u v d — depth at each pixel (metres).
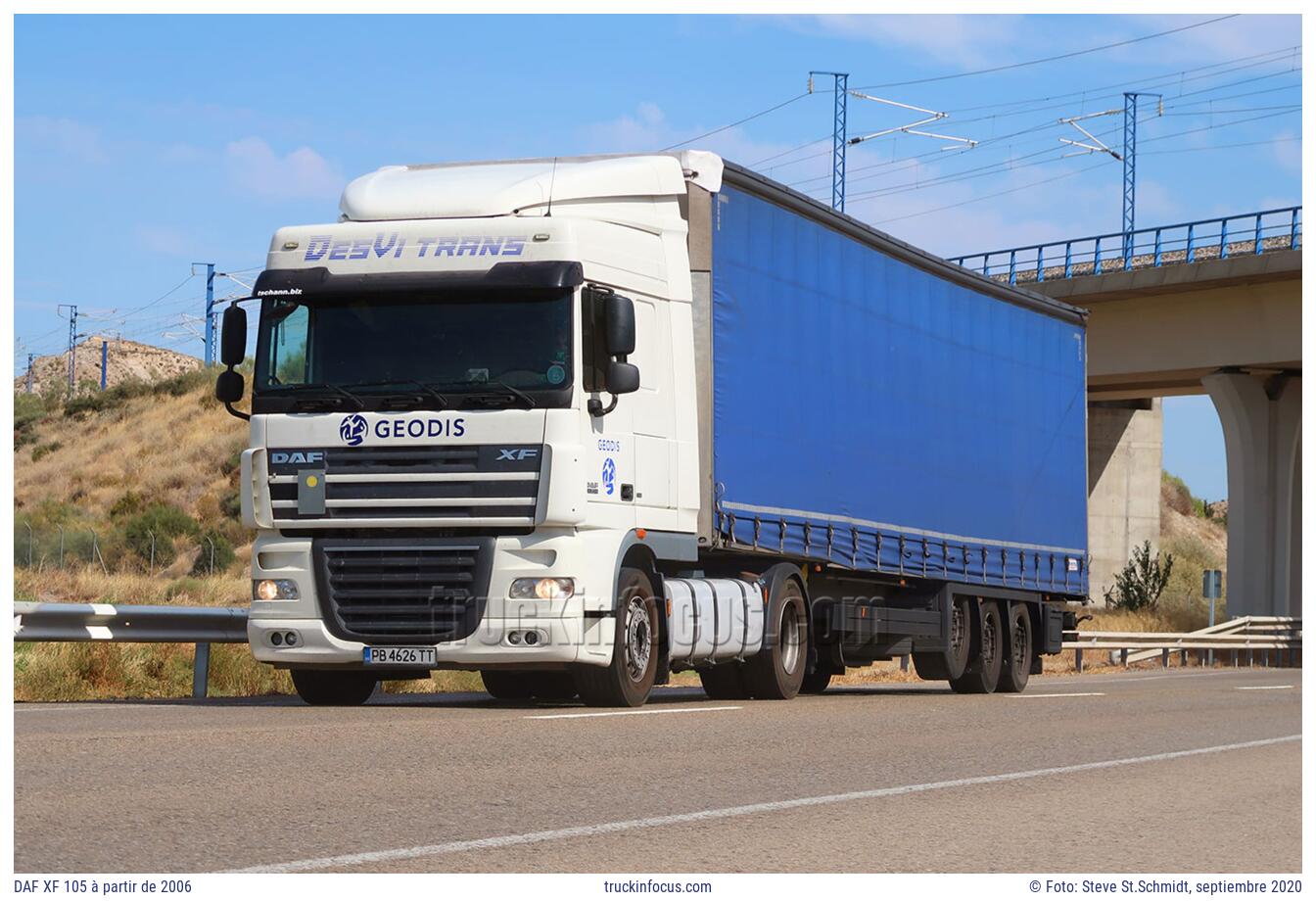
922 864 6.98
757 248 16.45
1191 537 91.56
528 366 13.58
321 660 13.80
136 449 62.66
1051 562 23.75
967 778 10.00
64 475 60.91
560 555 13.53
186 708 13.77
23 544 44.72
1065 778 10.18
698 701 16.47
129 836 6.89
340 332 13.94
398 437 13.63
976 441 21.53
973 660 21.31
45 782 8.32
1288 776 10.56
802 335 17.27
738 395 16.02
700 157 15.58
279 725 11.74
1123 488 61.38
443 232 13.98
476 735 11.30
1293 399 50.38
